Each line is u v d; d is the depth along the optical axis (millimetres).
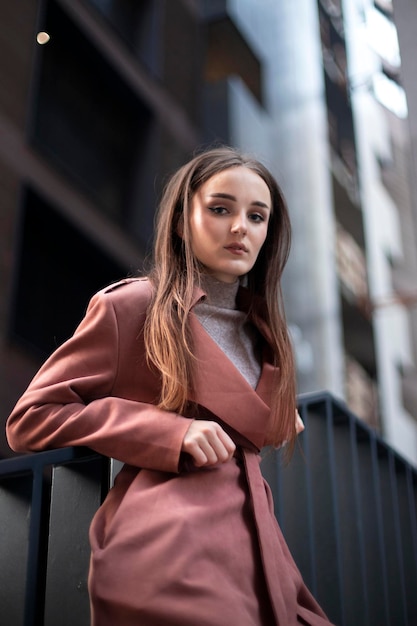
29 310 10953
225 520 1154
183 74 15195
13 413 1225
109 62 13547
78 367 1241
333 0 11883
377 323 12320
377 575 2275
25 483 1423
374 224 12516
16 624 1318
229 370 1255
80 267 12102
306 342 12195
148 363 1259
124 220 13414
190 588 1048
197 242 1336
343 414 2258
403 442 11734
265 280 1453
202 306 1338
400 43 3213
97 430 1175
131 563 1068
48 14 12617
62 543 1337
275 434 1323
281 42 14859
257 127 14062
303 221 12977
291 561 1282
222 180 1342
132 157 13984
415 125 3320
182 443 1132
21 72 11398
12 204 10672
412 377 12188
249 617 1071
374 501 2371
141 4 15172
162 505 1123
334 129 13148
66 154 12539
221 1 15633
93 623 1052
